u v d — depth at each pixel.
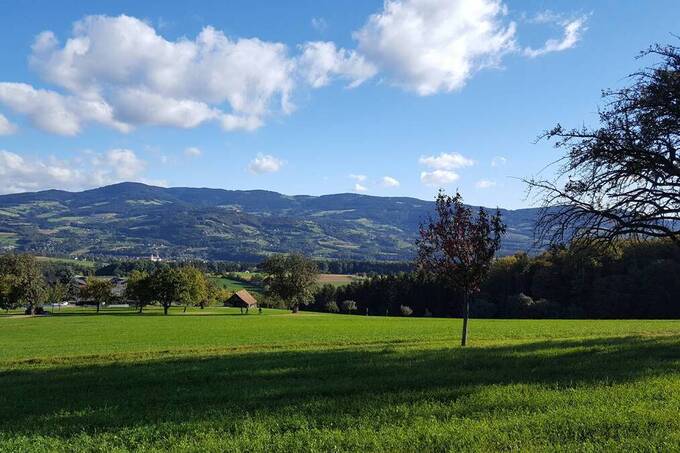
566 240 22.11
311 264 122.69
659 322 55.31
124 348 36.19
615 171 19.98
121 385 15.30
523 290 96.94
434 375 14.40
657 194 19.81
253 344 34.75
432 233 26.44
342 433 8.65
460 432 8.38
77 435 9.44
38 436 9.38
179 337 47.91
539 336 33.69
